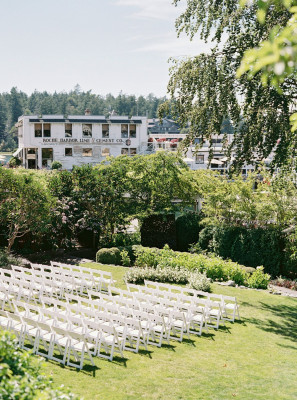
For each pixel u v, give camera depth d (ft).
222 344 38.78
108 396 26.18
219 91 47.62
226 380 30.40
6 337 15.94
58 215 77.71
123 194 89.40
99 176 86.43
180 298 45.29
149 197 91.45
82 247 88.63
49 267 54.75
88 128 176.65
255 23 43.21
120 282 59.62
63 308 45.29
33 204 69.62
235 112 48.47
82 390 26.68
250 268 67.21
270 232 74.28
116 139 179.11
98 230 86.99
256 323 45.78
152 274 61.05
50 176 84.33
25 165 180.45
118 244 86.33
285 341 40.47
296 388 29.63
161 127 519.19
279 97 44.60
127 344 37.22
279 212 74.13
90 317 40.70
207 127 50.03
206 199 84.33
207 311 44.27
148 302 43.01
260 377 31.45
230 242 78.79
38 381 14.74
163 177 88.89
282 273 73.67
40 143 173.47
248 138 47.03
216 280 64.23
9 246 71.56
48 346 34.37
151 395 26.91
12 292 47.44
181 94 51.39
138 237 89.40
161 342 37.04
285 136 45.70
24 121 171.32
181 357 34.73
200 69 48.57
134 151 181.16
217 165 168.55
